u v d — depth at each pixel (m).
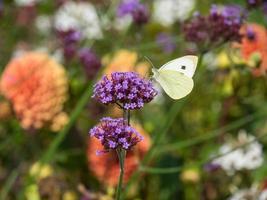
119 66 0.65
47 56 0.65
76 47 0.68
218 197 0.63
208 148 0.68
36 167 0.64
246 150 0.65
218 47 0.52
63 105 0.66
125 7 0.67
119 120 0.36
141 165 0.52
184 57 0.40
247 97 0.71
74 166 0.67
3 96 0.67
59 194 0.61
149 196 0.64
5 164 0.70
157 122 0.71
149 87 0.36
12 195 0.66
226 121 0.72
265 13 0.62
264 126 0.71
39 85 0.62
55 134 0.69
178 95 0.41
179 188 0.65
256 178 0.64
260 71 0.62
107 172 0.58
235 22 0.52
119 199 0.37
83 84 0.68
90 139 0.62
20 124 0.64
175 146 0.57
